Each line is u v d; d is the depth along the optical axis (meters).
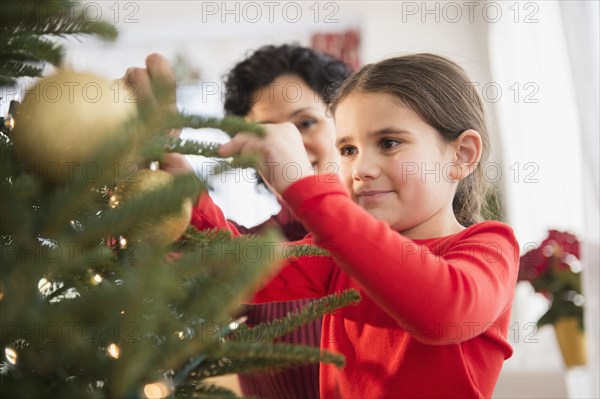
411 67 0.78
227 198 3.76
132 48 4.00
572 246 1.95
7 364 0.40
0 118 0.46
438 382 0.68
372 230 0.56
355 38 3.93
